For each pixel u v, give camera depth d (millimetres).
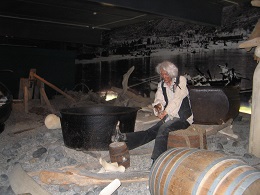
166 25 9914
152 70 10547
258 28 4754
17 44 12961
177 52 9625
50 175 3396
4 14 9445
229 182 2188
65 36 11828
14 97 12328
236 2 7887
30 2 7777
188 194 2336
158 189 2625
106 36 12539
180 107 3875
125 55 11719
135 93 9016
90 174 3414
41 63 12836
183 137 3789
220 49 8438
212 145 4988
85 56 13719
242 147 4938
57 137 5520
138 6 6531
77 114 4383
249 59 7781
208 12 7938
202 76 8922
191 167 2473
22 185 3422
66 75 13477
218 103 5367
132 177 3391
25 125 6637
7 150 4723
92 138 4438
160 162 2752
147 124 6211
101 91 13000
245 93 7891
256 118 4438
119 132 4176
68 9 8578
